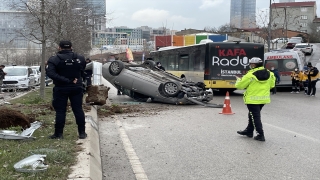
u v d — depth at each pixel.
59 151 5.92
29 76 26.53
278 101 17.55
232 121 11.30
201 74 20.44
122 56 67.75
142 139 8.74
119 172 6.10
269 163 6.63
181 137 8.94
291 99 18.55
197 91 15.52
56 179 4.80
